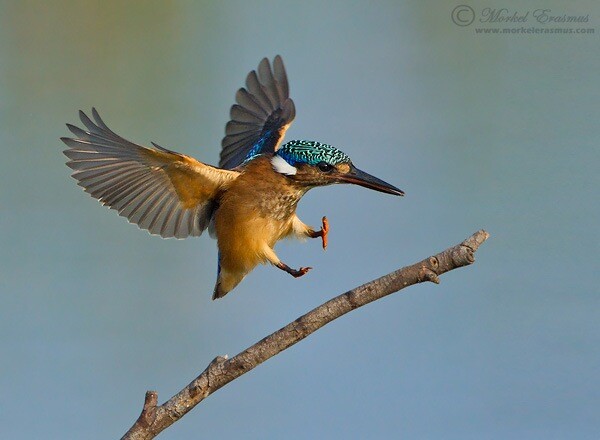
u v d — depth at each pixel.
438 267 6.76
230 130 12.35
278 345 6.89
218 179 10.30
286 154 10.74
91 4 25.45
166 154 9.71
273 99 12.41
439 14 24.72
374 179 10.77
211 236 10.75
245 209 10.45
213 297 10.95
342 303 6.85
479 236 6.75
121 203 9.91
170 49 25.39
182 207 10.38
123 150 9.66
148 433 6.88
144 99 23.14
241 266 10.66
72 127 9.46
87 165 9.59
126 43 25.00
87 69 24.62
